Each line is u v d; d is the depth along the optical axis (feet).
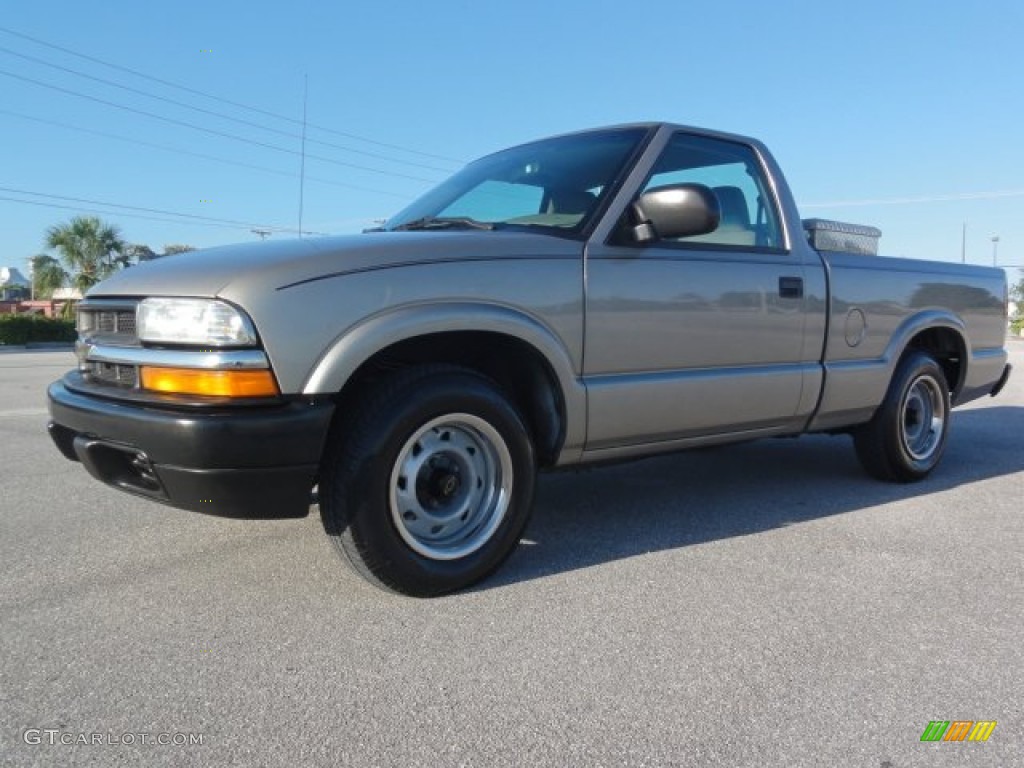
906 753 7.14
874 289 15.69
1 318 97.86
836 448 21.33
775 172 14.70
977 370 18.71
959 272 18.02
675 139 13.16
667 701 7.95
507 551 10.93
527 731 7.41
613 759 7.00
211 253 10.43
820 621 9.86
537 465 11.43
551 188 12.81
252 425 8.96
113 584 10.86
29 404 29.76
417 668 8.56
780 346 13.94
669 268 12.36
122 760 6.91
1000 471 18.86
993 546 12.86
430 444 10.35
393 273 9.90
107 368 10.41
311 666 8.59
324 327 9.36
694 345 12.68
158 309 9.50
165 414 9.12
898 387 16.47
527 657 8.82
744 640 9.30
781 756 7.08
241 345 9.07
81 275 121.19
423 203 14.47
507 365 11.71
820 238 15.43
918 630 9.65
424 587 10.27
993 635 9.54
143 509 14.52
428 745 7.18
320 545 12.44
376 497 9.77
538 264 11.01
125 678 8.31
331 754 7.03
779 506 15.24
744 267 13.39
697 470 18.51
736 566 11.78
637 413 12.05
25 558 11.89
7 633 9.37
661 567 11.69
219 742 7.18
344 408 10.16
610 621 9.77
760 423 14.03
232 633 9.37
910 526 13.96
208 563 11.67
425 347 11.05
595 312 11.51
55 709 7.72
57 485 16.35
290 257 9.64
